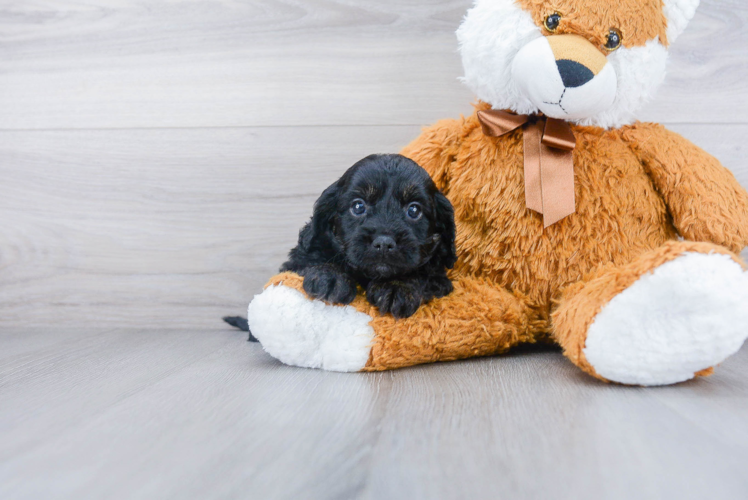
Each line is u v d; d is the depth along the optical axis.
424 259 1.37
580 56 1.32
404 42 2.05
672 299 1.10
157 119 2.12
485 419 0.97
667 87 1.98
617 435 0.88
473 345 1.42
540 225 1.46
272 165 2.10
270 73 2.09
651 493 0.69
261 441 0.89
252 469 0.78
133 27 2.12
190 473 0.77
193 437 0.92
